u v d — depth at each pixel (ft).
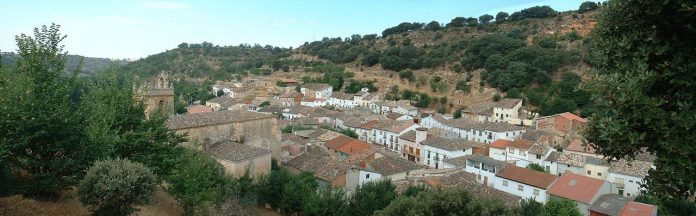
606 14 32.22
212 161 113.39
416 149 233.96
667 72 28.02
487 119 321.52
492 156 215.92
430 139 229.45
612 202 136.98
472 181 151.74
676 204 41.55
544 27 458.91
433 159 220.43
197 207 90.17
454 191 68.59
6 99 61.36
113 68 94.22
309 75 513.86
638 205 118.32
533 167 188.44
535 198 152.25
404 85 429.38
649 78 27.99
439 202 66.74
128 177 59.06
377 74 467.52
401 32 564.30
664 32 29.45
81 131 68.54
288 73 544.21
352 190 145.79
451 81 408.46
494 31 488.85
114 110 84.79
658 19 29.09
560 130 257.75
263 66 598.34
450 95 392.27
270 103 409.08
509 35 440.04
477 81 393.09
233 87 471.62
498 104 324.80
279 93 449.48
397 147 255.09
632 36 29.96
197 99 460.55
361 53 524.11
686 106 27.58
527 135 236.02
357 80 453.17
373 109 390.42
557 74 358.84
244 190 119.55
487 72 389.80
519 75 358.84
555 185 150.61
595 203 138.31
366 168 155.84
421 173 170.09
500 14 524.52
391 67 463.01
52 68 66.49
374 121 293.64
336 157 193.26
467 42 446.19
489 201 68.90
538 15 493.77
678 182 29.22
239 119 156.46
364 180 154.40
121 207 59.77
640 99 27.78
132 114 89.61
